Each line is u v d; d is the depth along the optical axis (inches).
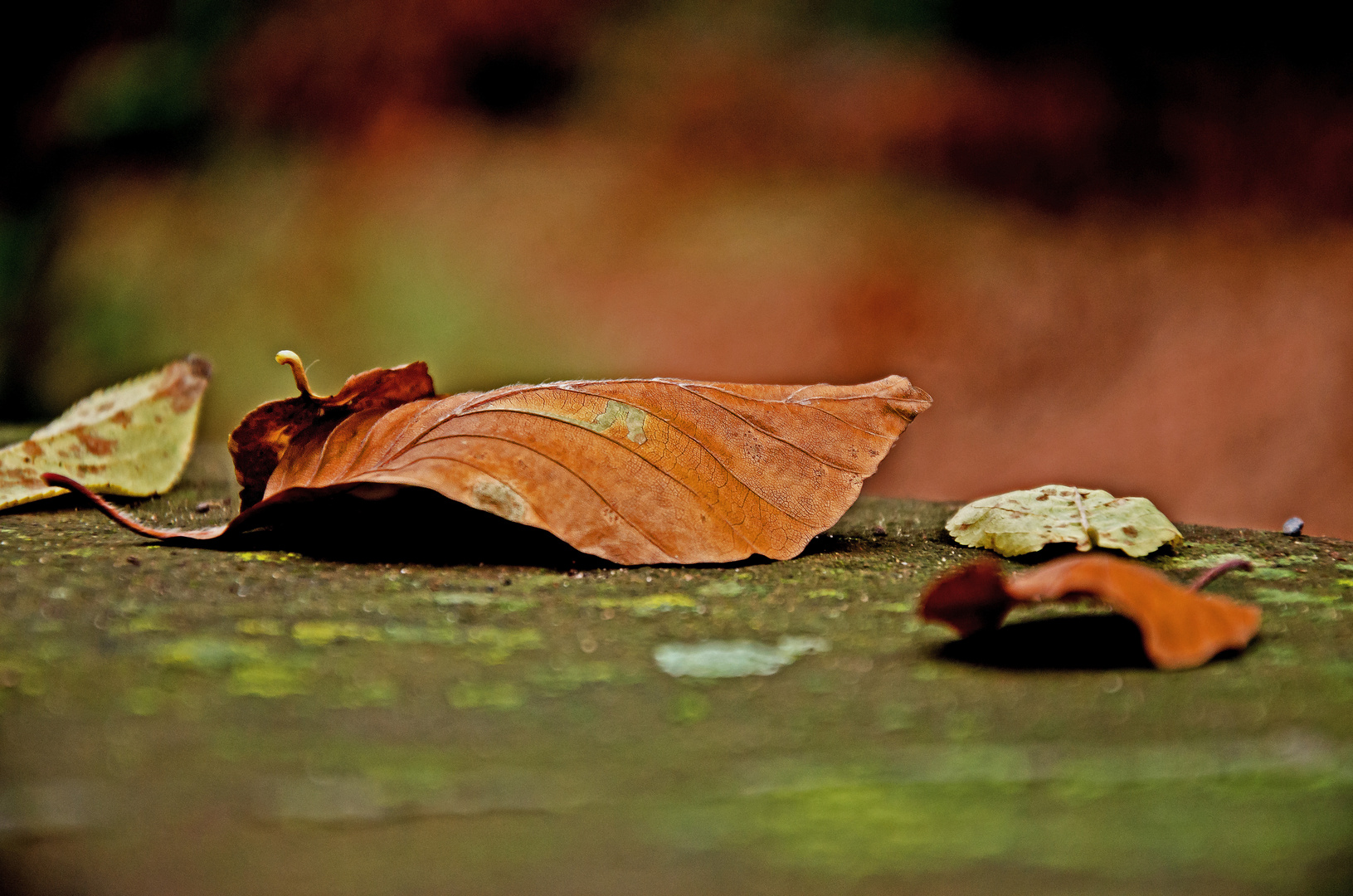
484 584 32.6
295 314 102.7
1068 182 103.7
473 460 32.6
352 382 32.9
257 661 31.5
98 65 117.6
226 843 29.7
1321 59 104.6
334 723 30.9
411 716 31.0
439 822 30.3
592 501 32.6
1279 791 30.5
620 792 30.5
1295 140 102.3
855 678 31.4
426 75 114.0
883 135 107.4
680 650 31.7
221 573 32.7
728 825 30.3
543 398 32.9
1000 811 30.4
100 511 34.6
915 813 30.4
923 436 87.1
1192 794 30.5
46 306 109.0
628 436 32.8
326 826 30.3
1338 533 74.4
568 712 31.0
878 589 32.7
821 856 29.3
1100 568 31.5
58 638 31.7
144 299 106.1
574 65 115.3
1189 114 104.7
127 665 31.4
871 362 92.9
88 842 29.6
